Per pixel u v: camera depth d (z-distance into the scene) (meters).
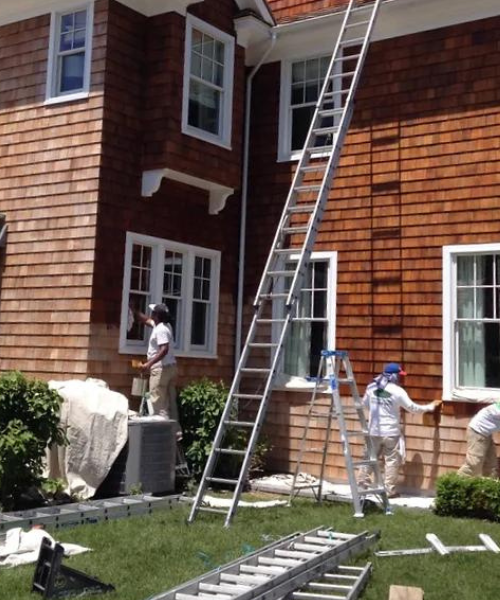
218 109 11.48
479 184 10.10
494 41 10.20
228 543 6.75
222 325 11.76
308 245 8.55
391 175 10.83
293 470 11.16
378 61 11.14
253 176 12.17
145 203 10.59
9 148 10.94
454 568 6.11
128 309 10.30
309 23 11.62
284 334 8.15
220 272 11.76
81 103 10.30
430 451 10.05
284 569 5.59
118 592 5.35
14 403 8.17
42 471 8.55
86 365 9.71
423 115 10.66
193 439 10.38
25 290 10.45
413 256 10.52
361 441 10.58
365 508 8.74
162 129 10.40
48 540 5.55
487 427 9.06
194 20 10.94
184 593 5.01
